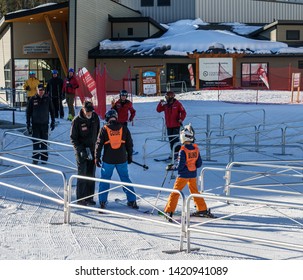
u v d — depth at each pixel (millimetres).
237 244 7883
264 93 31938
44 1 55375
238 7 46719
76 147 10141
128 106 15477
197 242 7980
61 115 21844
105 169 9781
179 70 38375
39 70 38562
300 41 39719
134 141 18719
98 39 39031
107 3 40250
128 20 40188
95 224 9016
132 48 38312
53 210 10000
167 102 14945
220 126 20516
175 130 14922
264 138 18672
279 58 38438
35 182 12539
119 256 7109
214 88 35469
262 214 9914
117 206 10367
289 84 37094
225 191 10945
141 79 33375
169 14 46062
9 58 39188
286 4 47656
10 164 14609
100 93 21500
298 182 12227
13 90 27984
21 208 10070
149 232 8547
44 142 14352
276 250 7547
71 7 35062
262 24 45250
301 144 18891
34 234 8258
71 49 35281
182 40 38625
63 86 21500
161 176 13359
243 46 38312
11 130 18500
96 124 10266
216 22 46219
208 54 35281
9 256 6984
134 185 8055
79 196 10188
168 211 9141
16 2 56000
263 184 12094
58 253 7211
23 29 38219
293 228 8867
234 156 16859
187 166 9141
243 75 38531
